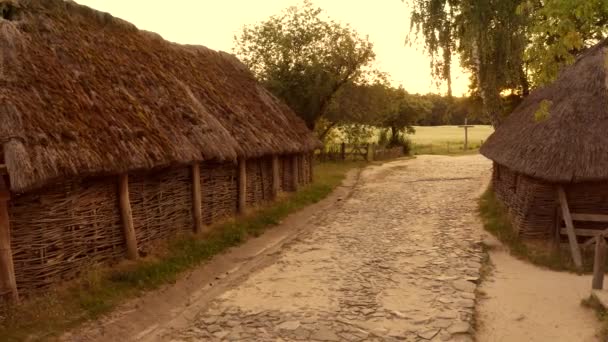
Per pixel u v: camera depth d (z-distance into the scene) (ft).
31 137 23.00
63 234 26.07
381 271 31.78
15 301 22.61
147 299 26.73
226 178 43.83
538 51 21.59
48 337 21.27
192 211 37.91
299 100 99.86
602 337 21.15
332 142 127.44
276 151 49.49
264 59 102.32
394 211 53.01
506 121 54.54
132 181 31.50
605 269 30.83
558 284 28.84
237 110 48.67
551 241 35.40
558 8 20.31
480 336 22.43
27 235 24.16
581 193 34.32
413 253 35.94
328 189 68.03
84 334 22.18
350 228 45.34
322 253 36.70
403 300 26.53
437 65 59.77
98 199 28.48
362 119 111.04
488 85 57.47
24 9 30.94
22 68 26.23
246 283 30.07
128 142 29.04
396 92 120.57
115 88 32.71
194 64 50.03
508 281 29.73
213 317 24.90
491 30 54.34
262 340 22.00
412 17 58.85
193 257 33.81
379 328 22.94
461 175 81.51
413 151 148.56
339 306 25.84
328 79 97.86
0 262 22.27
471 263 33.04
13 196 23.50
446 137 208.95
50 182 23.29
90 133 26.86
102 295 25.75
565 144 32.99
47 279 24.85
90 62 32.53
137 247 31.12
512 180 43.45
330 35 99.60
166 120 34.91
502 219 43.68
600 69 36.55
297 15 100.17
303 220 49.26
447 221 46.80
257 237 41.70
